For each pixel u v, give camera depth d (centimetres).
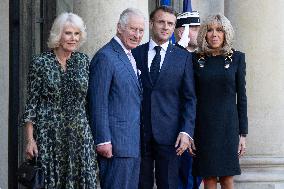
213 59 1602
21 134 1956
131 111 1501
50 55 1447
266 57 2083
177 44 1767
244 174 2066
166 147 1570
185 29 1911
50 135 1429
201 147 1603
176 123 1575
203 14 2442
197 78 1599
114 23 1753
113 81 1493
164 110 1570
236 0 2098
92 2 1753
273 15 2086
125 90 1496
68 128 1438
